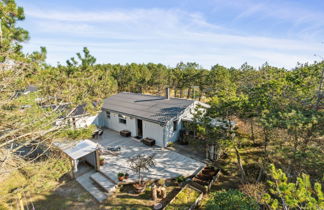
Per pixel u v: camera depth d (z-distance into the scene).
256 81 17.52
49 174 5.86
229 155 11.43
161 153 11.92
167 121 12.12
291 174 7.36
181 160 11.00
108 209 7.31
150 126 13.38
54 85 6.41
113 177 9.12
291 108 7.07
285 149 6.30
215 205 5.76
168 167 10.22
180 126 14.08
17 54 4.84
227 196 5.89
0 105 5.02
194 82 27.31
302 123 5.76
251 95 8.95
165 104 15.19
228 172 9.73
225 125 9.31
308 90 8.09
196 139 11.68
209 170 9.87
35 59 5.12
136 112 14.44
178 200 7.60
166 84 33.28
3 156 5.67
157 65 38.22
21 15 4.53
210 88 25.36
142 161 8.66
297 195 2.79
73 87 6.96
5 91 5.45
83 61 7.52
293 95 8.12
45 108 6.70
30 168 5.72
